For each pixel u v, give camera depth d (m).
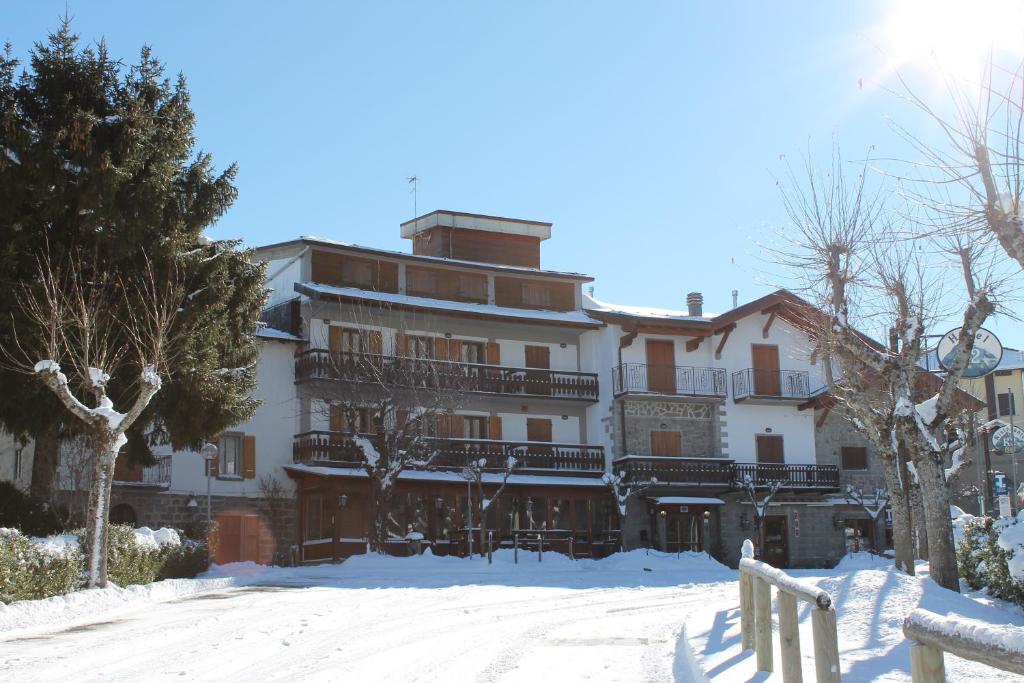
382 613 17.52
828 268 20.89
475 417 44.19
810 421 48.78
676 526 45.75
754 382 47.75
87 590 18.91
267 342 39.53
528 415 45.28
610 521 44.34
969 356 17.08
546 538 42.28
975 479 48.62
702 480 45.34
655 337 46.78
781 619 8.21
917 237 12.55
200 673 11.08
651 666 11.25
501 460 42.75
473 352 44.47
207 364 25.67
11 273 22.69
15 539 17.25
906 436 17.23
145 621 16.31
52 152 22.62
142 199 23.58
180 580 22.75
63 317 21.55
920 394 31.22
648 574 31.45
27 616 15.98
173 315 23.33
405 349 41.22
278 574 28.39
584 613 17.81
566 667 11.34
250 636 14.28
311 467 38.62
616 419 45.38
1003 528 15.71
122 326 22.70
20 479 35.09
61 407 23.80
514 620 16.53
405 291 43.31
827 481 47.31
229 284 26.84
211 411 26.52
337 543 38.12
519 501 42.94
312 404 40.16
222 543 37.28
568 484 43.12
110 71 24.67
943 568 16.52
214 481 37.41
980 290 17.05
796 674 8.05
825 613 7.07
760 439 47.75
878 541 47.22
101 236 23.66
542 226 48.97
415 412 40.00
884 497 47.75
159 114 25.25
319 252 41.56
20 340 22.64
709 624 13.69
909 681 8.89
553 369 45.88
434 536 40.44
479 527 40.75
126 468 35.06
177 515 36.38
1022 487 19.75
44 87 23.94
